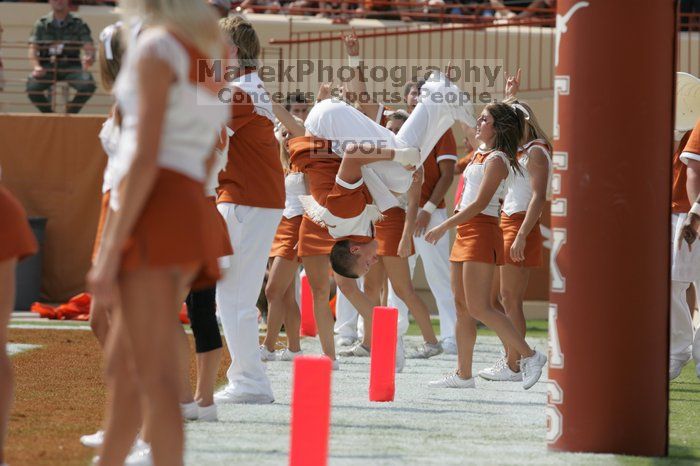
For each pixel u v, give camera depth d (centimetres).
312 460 973
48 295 3422
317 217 1755
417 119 1758
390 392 1581
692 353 1973
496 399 1641
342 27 3959
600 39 1141
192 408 1345
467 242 1681
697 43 3966
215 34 845
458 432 1317
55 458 1094
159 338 808
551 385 1186
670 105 1155
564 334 1170
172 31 809
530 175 1762
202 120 814
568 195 1155
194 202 803
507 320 1705
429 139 1783
